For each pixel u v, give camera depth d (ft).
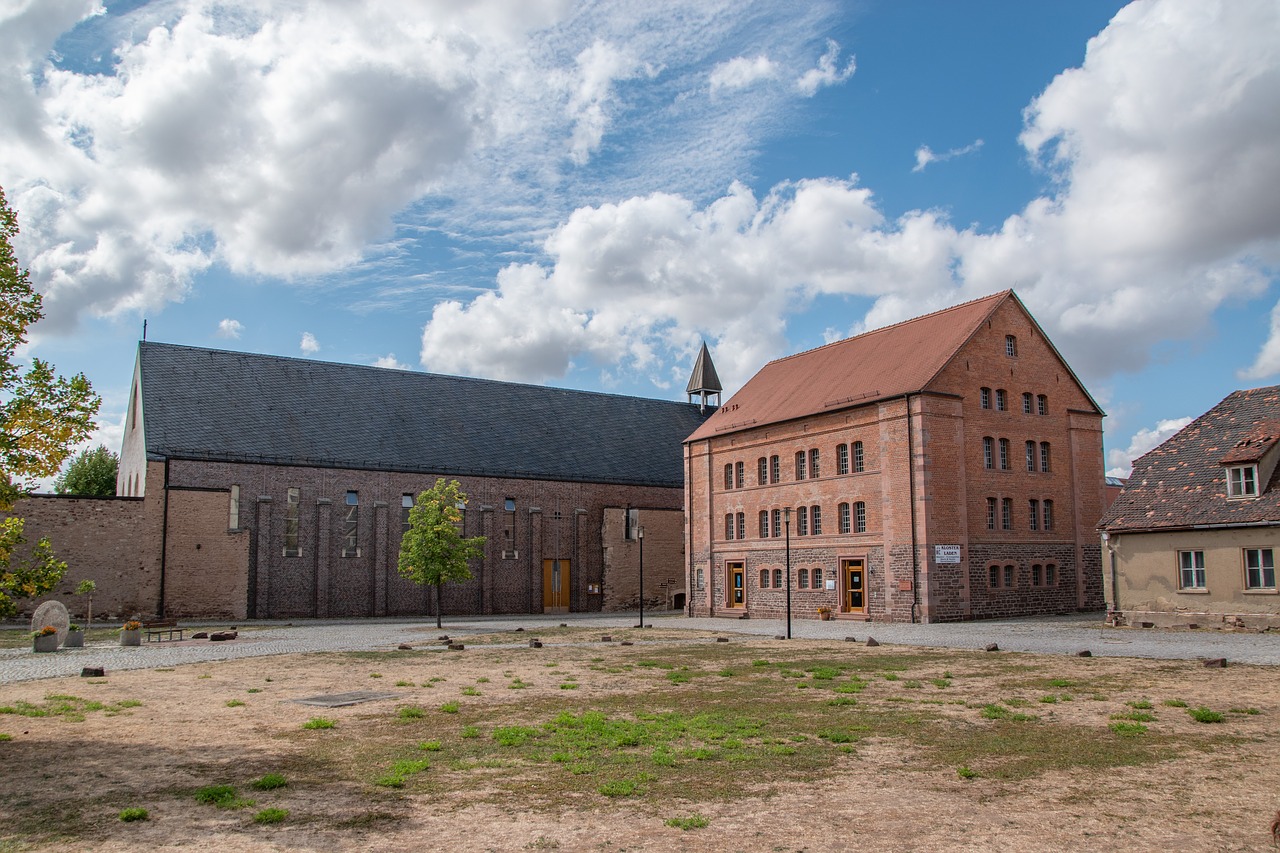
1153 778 34.30
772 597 155.02
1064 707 50.14
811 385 157.69
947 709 50.34
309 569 173.58
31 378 42.39
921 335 146.82
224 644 99.09
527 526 200.85
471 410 210.38
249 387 182.91
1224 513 102.06
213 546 158.61
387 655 85.05
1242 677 59.82
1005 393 139.03
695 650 89.45
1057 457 143.74
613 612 204.03
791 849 26.55
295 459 174.29
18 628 130.41
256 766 36.70
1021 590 136.26
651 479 220.84
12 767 36.42
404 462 187.83
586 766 36.78
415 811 30.48
